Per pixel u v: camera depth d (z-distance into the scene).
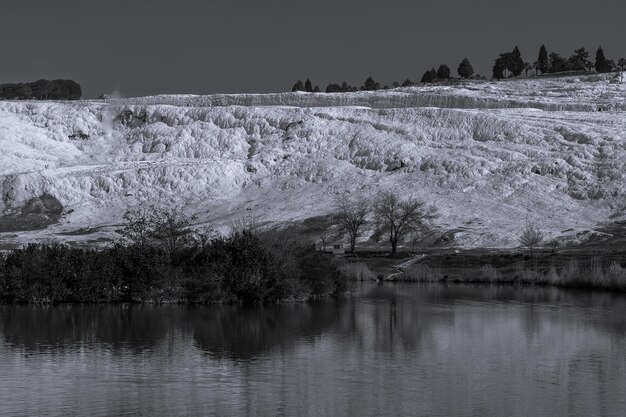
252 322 60.16
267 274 73.31
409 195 160.25
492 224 143.88
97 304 71.12
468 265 116.75
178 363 44.50
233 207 171.00
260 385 39.56
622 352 48.41
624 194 152.12
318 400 36.72
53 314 63.94
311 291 78.31
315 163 187.25
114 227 161.12
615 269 96.94
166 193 181.38
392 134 194.88
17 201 181.25
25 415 34.28
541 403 36.53
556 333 55.75
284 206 165.25
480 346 50.44
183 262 74.75
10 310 66.62
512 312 67.81
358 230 145.00
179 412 34.88
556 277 99.50
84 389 38.66
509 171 165.88
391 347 49.84
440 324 60.16
